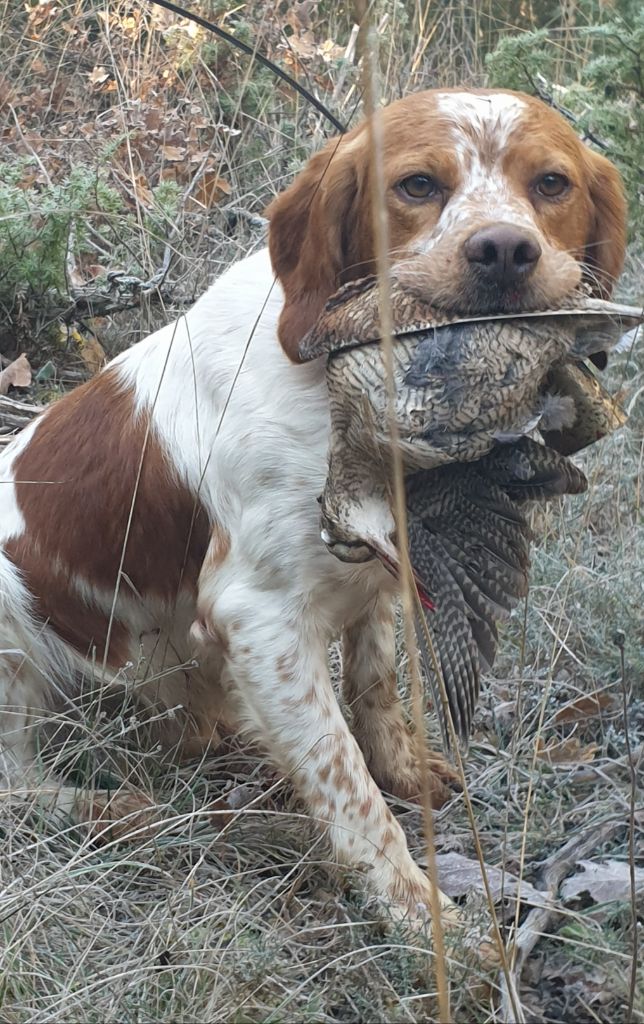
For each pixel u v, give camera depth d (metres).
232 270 0.83
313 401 0.75
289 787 0.83
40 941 0.66
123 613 0.86
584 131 1.20
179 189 1.44
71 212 1.23
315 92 1.63
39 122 1.58
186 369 0.81
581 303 0.63
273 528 0.76
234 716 0.90
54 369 1.24
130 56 1.62
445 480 0.63
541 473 0.61
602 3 1.24
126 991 0.62
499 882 0.72
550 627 0.86
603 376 1.15
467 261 0.61
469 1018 0.63
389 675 0.87
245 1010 0.60
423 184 0.71
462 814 0.82
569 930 0.66
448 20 1.76
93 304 1.27
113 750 0.86
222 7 1.65
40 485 0.88
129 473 0.83
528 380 0.60
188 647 0.87
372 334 0.62
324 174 0.73
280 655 0.76
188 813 0.77
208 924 0.67
